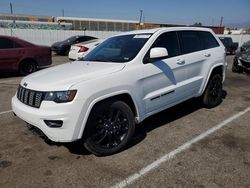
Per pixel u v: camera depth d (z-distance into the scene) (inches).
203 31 223.3
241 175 128.9
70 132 132.3
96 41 534.3
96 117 140.4
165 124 196.1
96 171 133.6
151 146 159.9
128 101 157.9
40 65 425.4
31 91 141.2
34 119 135.7
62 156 148.9
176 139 169.8
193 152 152.1
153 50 159.5
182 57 190.4
